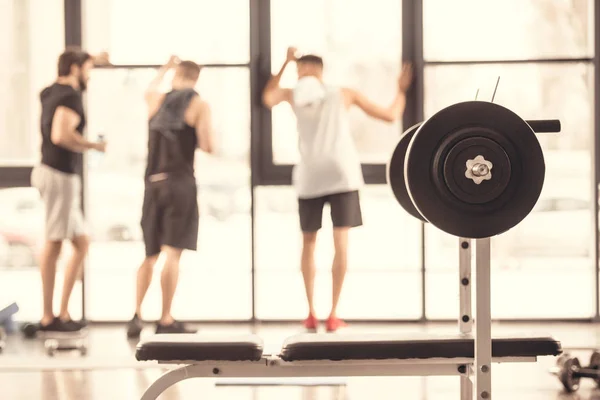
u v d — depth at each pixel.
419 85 6.45
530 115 6.47
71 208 6.05
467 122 2.71
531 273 6.57
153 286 6.73
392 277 6.59
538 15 6.44
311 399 4.39
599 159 6.41
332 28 6.52
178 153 5.86
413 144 2.72
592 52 6.40
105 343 5.95
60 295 6.82
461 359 3.19
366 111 6.06
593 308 6.47
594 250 6.43
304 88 5.98
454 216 2.74
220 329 6.38
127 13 6.55
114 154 6.64
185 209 5.87
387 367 3.23
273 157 6.57
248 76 6.53
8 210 6.62
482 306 2.94
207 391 4.58
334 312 6.11
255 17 6.48
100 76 6.59
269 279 6.60
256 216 6.53
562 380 4.46
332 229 6.16
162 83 6.59
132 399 4.39
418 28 6.44
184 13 6.54
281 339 5.91
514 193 2.74
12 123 6.62
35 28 6.60
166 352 3.16
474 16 6.45
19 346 5.89
